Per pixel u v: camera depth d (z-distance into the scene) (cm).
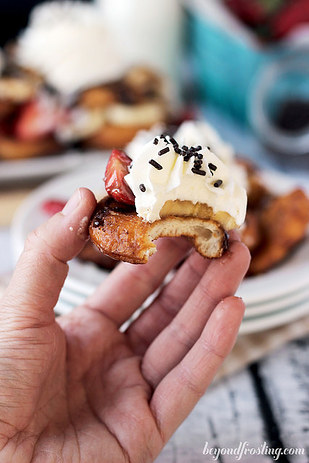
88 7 86
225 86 80
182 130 47
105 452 29
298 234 43
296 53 66
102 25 73
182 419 31
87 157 65
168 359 33
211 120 83
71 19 73
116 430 30
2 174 61
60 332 32
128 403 31
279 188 52
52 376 31
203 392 31
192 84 91
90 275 41
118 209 30
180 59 86
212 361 30
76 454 29
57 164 63
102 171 55
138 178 29
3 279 45
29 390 29
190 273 35
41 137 64
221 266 31
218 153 46
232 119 82
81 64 68
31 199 50
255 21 73
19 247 44
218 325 30
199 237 30
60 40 70
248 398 37
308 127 68
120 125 66
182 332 33
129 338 35
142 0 81
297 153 69
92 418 31
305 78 66
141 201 29
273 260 42
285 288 39
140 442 30
